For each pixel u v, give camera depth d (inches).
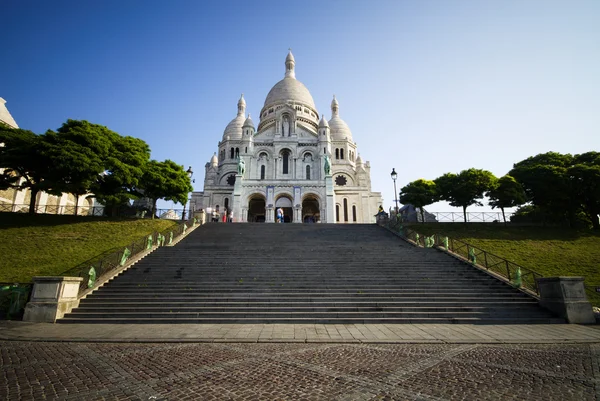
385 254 832.3
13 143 1140.5
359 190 2223.2
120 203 1264.8
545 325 483.8
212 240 1008.9
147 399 215.8
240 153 2159.2
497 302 564.1
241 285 630.5
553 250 1019.3
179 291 604.4
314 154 2193.7
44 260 826.2
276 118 2281.0
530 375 265.0
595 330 448.1
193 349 349.1
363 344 371.2
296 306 545.0
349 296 584.4
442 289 615.5
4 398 214.5
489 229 1231.5
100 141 1204.5
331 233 1124.5
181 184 1408.7
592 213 1352.1
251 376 260.4
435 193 1448.1
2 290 536.4
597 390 232.7
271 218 1856.5
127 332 429.7
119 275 680.4
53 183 1106.1
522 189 1352.1
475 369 279.6
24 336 403.2
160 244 908.0
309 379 253.4
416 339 391.2
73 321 498.6
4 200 1502.2
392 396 220.7
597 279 799.7
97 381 249.6
